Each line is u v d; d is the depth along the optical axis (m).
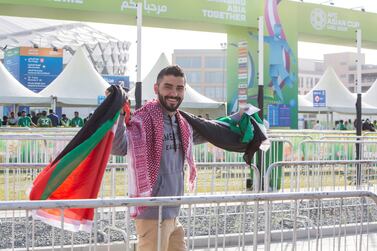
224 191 8.14
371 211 7.81
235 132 4.36
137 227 3.92
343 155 13.88
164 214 3.84
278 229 7.14
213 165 6.92
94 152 3.73
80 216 3.67
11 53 37.00
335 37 18.47
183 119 4.09
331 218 7.33
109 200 3.33
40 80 35.81
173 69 3.90
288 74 16.84
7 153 11.92
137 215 3.78
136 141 3.80
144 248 3.86
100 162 3.73
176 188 3.95
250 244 6.86
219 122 4.34
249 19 16.05
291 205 7.43
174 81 3.88
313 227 7.05
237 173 8.49
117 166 6.62
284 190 9.51
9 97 22.47
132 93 23.14
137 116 3.90
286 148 12.84
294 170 9.48
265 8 16.36
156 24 15.80
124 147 3.86
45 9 13.80
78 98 23.27
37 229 7.35
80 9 13.82
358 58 13.55
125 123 3.88
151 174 3.81
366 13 18.91
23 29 59.12
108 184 7.76
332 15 18.25
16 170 8.55
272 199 3.82
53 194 3.77
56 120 22.86
